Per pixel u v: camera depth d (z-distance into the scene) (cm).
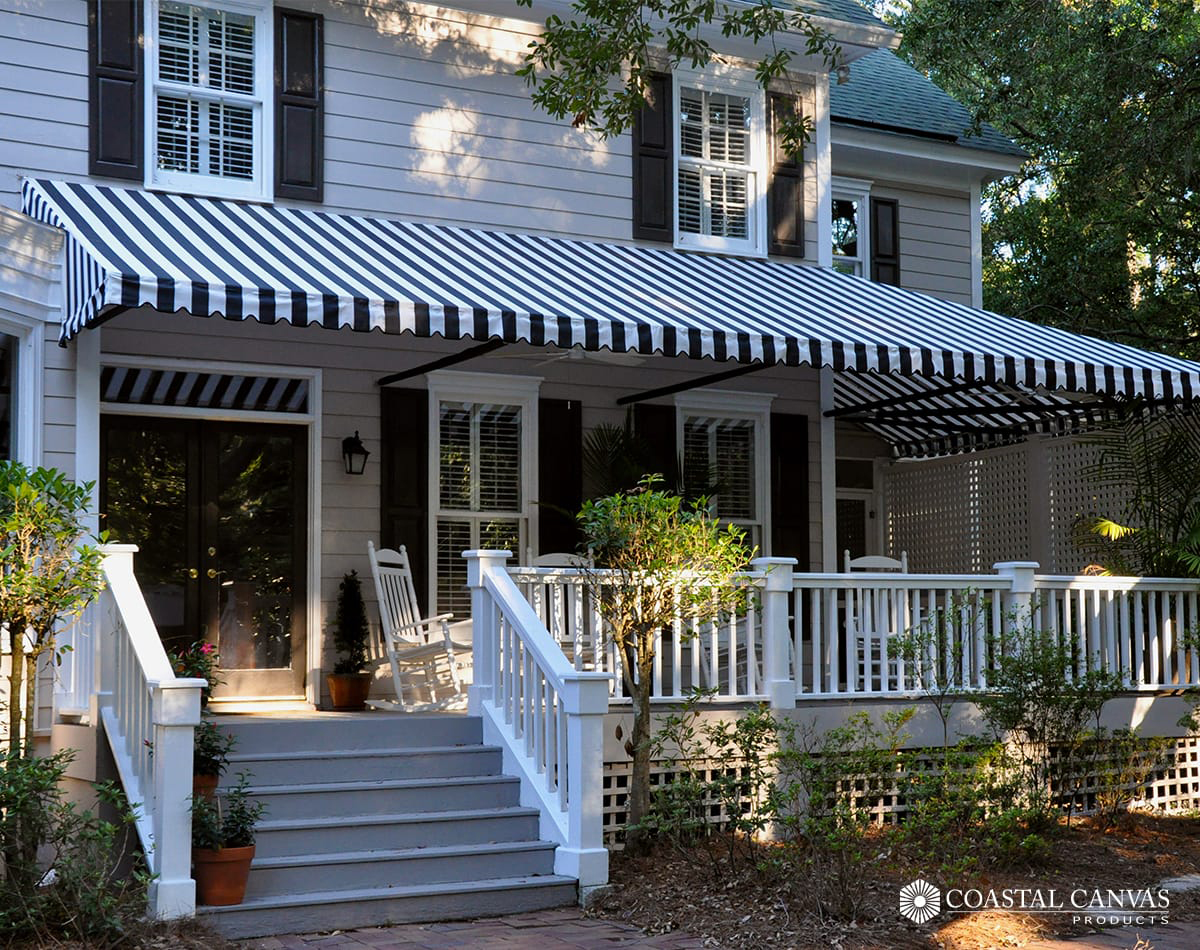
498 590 1130
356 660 1367
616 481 1514
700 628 1197
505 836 1039
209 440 1370
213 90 1348
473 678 1164
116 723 1018
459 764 1096
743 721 1086
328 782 1056
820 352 1259
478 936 896
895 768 1198
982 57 2400
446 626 1338
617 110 1405
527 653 1092
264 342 1373
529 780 1069
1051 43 2236
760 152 1641
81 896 828
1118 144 2308
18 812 845
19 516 893
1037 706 1241
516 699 1105
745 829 1046
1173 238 2738
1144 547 1557
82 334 1199
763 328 1263
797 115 1667
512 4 1486
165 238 1148
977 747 1197
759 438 1652
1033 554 1780
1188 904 997
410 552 1431
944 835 1075
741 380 1638
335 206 1400
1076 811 1330
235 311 1019
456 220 1461
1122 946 881
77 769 1066
